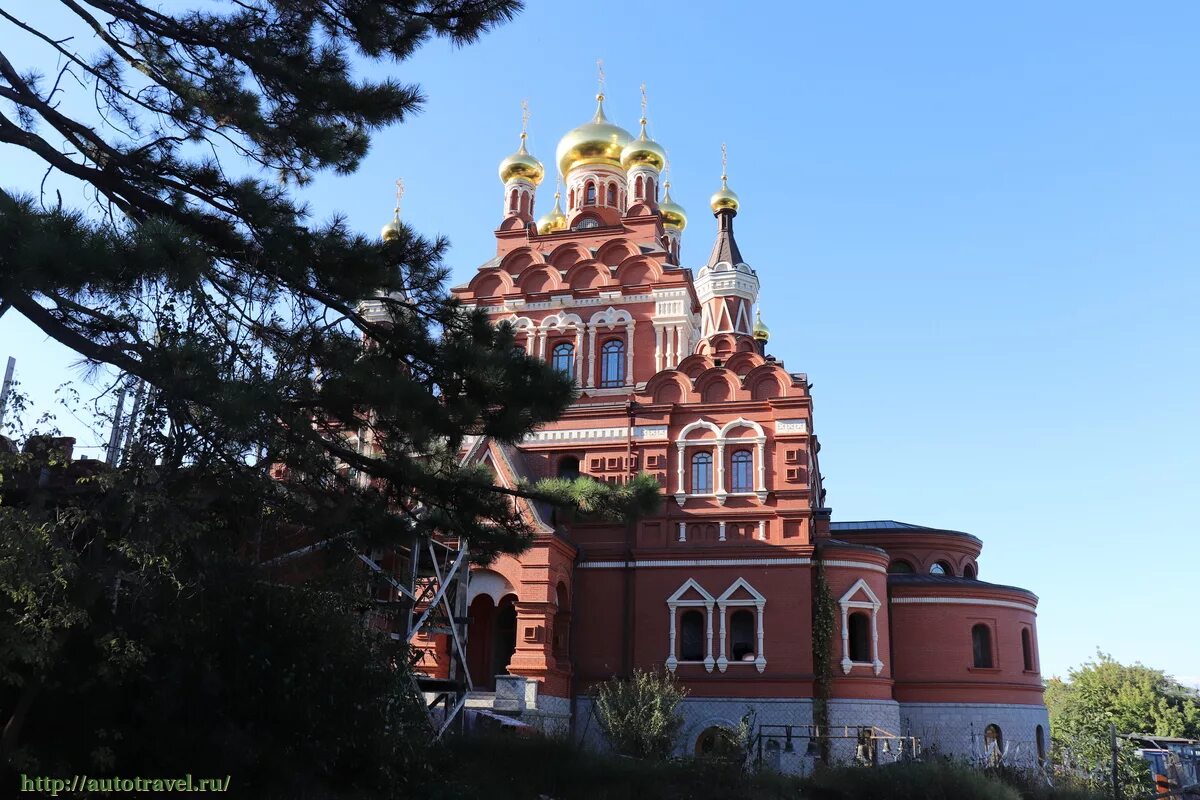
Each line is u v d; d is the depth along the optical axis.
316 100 16.78
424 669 34.66
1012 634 42.06
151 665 15.24
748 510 39.38
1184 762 39.81
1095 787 30.31
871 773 25.80
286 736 16.16
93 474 14.86
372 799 17.19
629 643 38.78
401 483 17.70
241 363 15.07
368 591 22.25
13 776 13.77
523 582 36.28
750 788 23.94
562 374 17.03
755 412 40.69
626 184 53.88
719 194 53.81
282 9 16.80
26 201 12.18
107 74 16.09
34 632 13.07
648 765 23.83
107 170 15.48
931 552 48.84
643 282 47.03
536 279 48.50
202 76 16.45
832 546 39.34
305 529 18.70
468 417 16.39
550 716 32.91
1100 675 71.88
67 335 13.76
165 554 14.73
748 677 37.44
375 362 16.44
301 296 16.53
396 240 17.50
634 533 40.28
